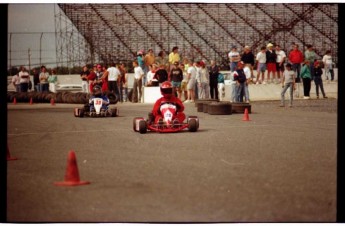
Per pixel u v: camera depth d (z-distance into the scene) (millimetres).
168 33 68250
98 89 32406
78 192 11820
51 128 25781
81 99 46812
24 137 22359
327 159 15836
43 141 21000
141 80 47125
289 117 31031
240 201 10852
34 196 11523
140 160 15930
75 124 27656
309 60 48062
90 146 19297
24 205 10805
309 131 23562
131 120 29688
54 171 14500
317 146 18672
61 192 11844
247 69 46312
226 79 56719
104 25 66312
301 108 37875
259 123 27453
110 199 11172
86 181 12875
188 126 23328
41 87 53625
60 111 37781
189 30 68938
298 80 48844
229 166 14742
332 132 23156
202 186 12219
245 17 69688
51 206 10719
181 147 18594
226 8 69875
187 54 67250
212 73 45125
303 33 67188
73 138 21750
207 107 34156
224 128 24938
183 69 48906
